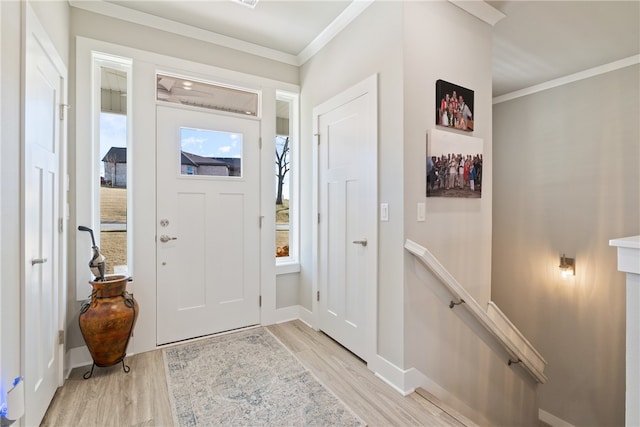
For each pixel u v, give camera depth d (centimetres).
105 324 201
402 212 196
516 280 398
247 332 285
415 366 199
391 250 205
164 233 256
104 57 236
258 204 301
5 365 123
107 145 247
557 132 359
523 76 349
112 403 180
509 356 261
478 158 235
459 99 222
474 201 236
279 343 262
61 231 198
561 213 357
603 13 235
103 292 208
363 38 230
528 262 387
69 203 220
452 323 220
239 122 292
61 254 198
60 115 199
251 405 179
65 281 206
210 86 280
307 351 247
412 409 178
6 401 117
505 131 408
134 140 243
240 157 292
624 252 103
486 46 242
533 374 278
